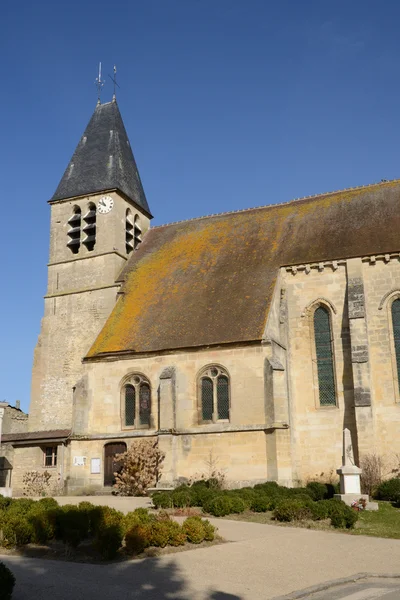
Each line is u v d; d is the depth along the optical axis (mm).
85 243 46219
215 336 34625
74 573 14078
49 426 41031
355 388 32750
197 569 14961
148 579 13859
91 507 18953
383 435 32875
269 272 37625
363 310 34031
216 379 34156
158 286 40875
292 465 33562
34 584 13016
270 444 31594
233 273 39000
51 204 48125
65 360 42281
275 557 16516
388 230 36906
